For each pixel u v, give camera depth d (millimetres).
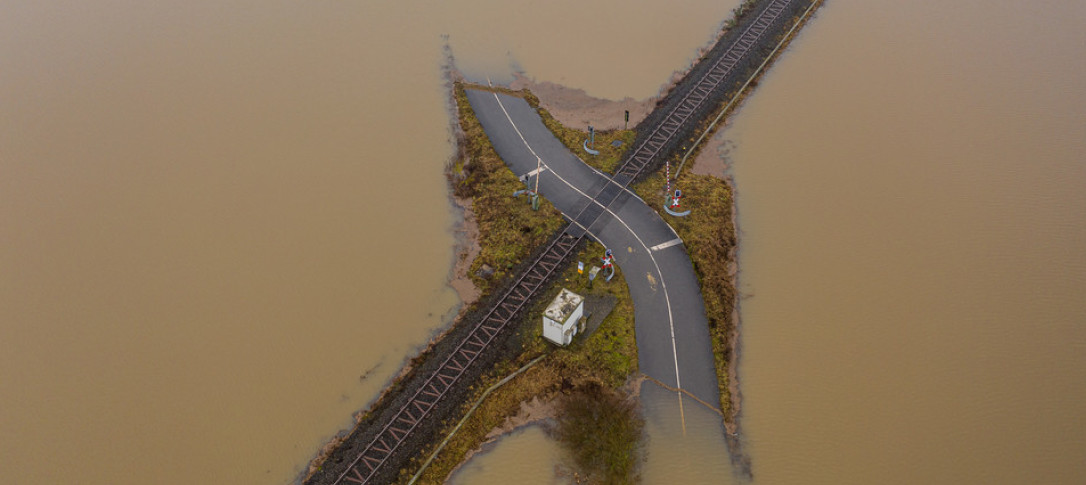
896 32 78625
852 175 62250
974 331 50500
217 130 65938
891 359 48844
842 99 70000
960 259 55375
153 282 53469
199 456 43688
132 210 58656
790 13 80375
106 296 52562
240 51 75312
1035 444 44156
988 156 63969
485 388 46281
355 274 54188
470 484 42344
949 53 75625
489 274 53531
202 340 49875
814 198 60344
